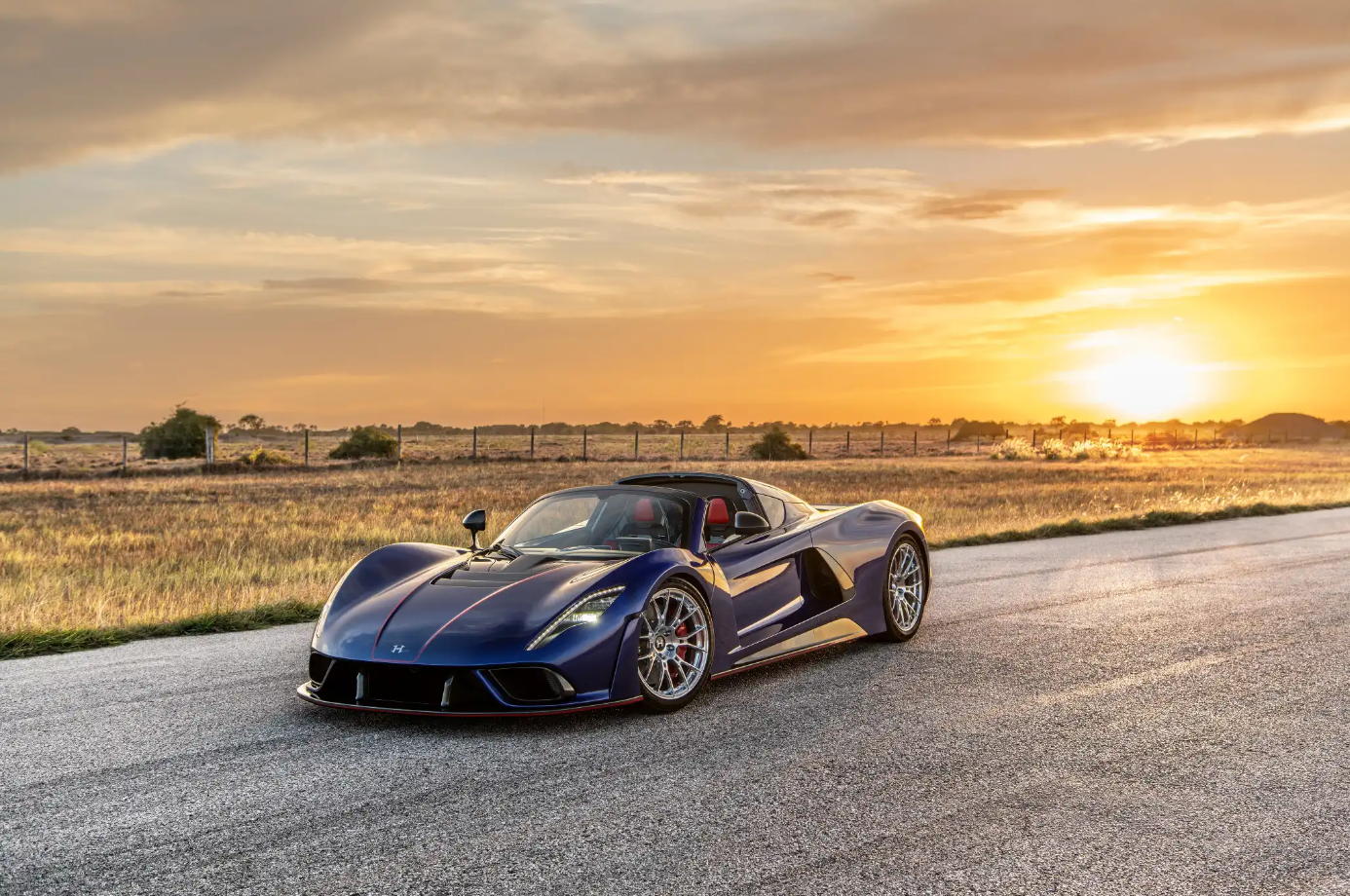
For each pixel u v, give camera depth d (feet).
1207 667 20.22
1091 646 22.44
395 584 18.61
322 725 16.65
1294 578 33.06
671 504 20.04
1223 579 32.99
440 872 10.73
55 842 11.65
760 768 14.15
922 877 10.52
